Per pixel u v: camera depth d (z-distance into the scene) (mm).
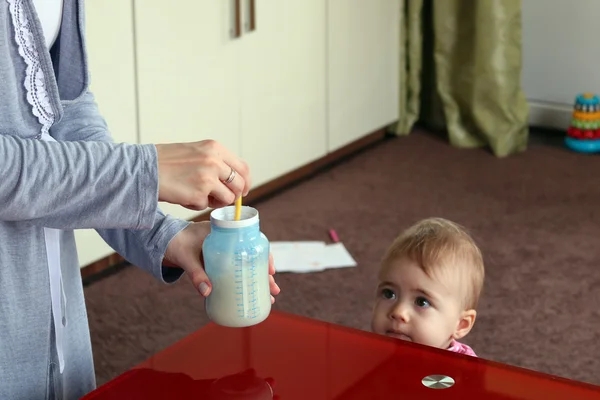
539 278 2883
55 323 1191
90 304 2732
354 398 1140
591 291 2793
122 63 2828
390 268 1749
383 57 4148
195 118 3146
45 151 1025
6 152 1007
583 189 3666
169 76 3004
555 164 3973
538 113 4438
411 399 1136
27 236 1124
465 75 4164
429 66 4438
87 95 1303
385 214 3424
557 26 4266
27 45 1093
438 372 1203
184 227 1273
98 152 1046
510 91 4059
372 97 4141
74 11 1191
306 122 3732
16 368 1161
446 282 1704
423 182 3766
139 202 1056
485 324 2598
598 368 2365
